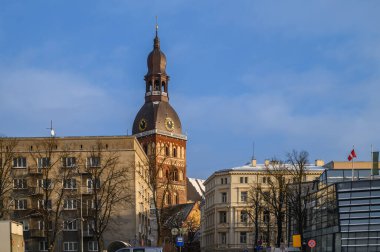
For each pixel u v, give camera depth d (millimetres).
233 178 178750
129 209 109688
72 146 111000
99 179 106562
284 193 112375
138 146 118688
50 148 100875
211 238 186875
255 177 177500
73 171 108125
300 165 112125
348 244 88562
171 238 164250
